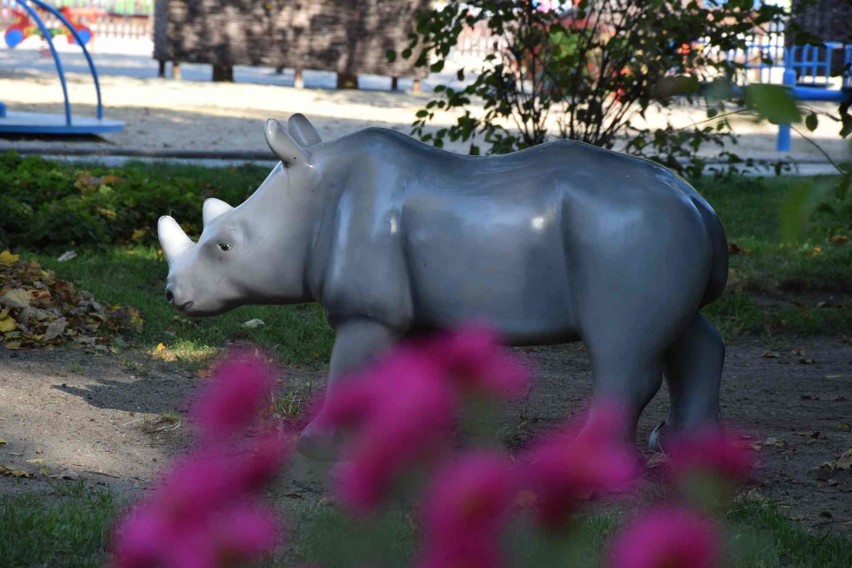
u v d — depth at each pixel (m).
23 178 17.42
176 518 3.06
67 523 6.47
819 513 7.48
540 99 16.91
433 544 2.62
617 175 7.55
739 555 6.27
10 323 11.22
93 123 27.70
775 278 15.84
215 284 8.16
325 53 44.72
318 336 12.25
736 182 24.59
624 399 7.38
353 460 2.98
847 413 10.28
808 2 14.13
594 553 6.10
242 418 3.02
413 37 16.22
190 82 44.28
